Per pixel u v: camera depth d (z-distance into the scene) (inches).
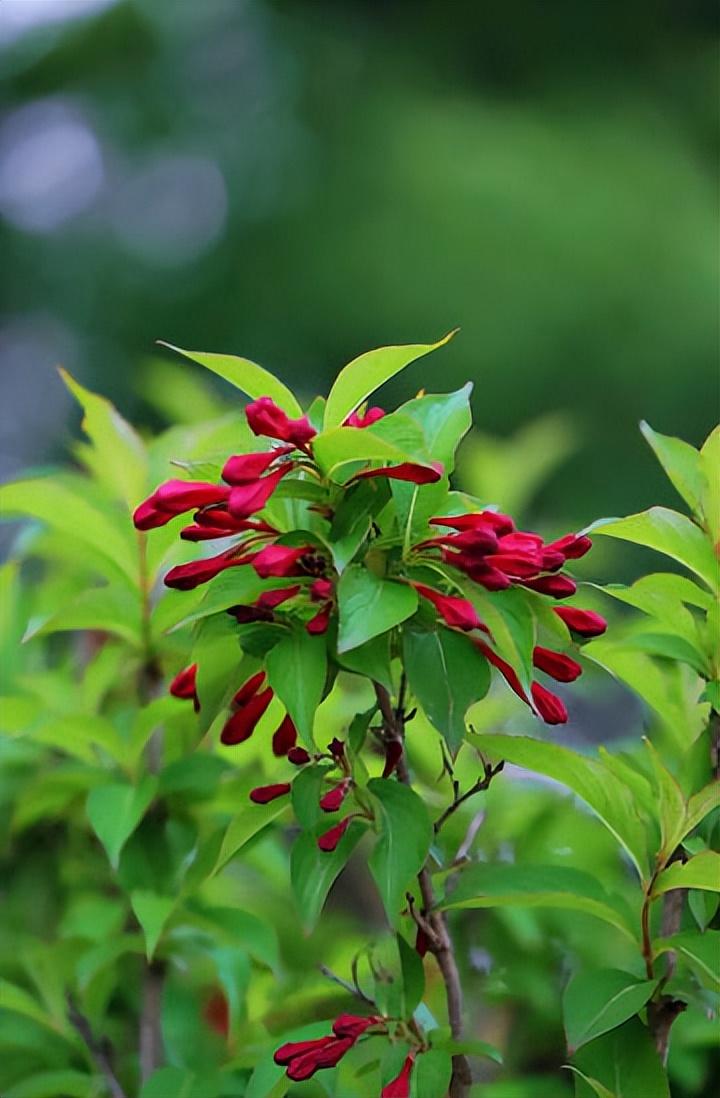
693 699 50.0
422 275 180.4
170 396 65.1
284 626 45.4
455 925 54.9
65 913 55.4
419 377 177.9
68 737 52.5
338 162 192.5
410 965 46.3
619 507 177.3
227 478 44.4
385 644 45.2
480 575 44.6
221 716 53.0
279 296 187.3
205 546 54.0
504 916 54.2
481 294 177.9
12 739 55.3
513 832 55.5
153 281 194.7
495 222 180.4
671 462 48.0
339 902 61.0
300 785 45.5
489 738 46.6
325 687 45.4
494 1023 54.7
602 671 60.4
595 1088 46.3
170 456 52.0
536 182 183.9
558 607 45.8
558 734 61.0
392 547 45.3
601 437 178.7
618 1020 46.1
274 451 44.7
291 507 45.9
